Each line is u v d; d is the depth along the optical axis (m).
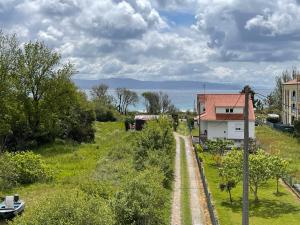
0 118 63.47
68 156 54.56
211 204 30.78
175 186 40.94
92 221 16.97
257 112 110.00
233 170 37.66
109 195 30.58
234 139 69.19
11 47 66.00
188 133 84.50
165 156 43.12
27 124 67.06
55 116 69.62
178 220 30.28
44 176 39.69
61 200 17.28
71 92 72.44
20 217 17.77
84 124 74.25
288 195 39.72
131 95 148.12
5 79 64.19
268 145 65.31
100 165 46.94
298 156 57.00
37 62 68.81
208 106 71.19
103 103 122.44
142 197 23.86
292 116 86.69
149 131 50.59
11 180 37.28
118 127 94.69
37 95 69.44
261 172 36.88
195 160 55.97
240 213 33.94
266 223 31.62
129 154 52.41
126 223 23.11
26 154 40.81
